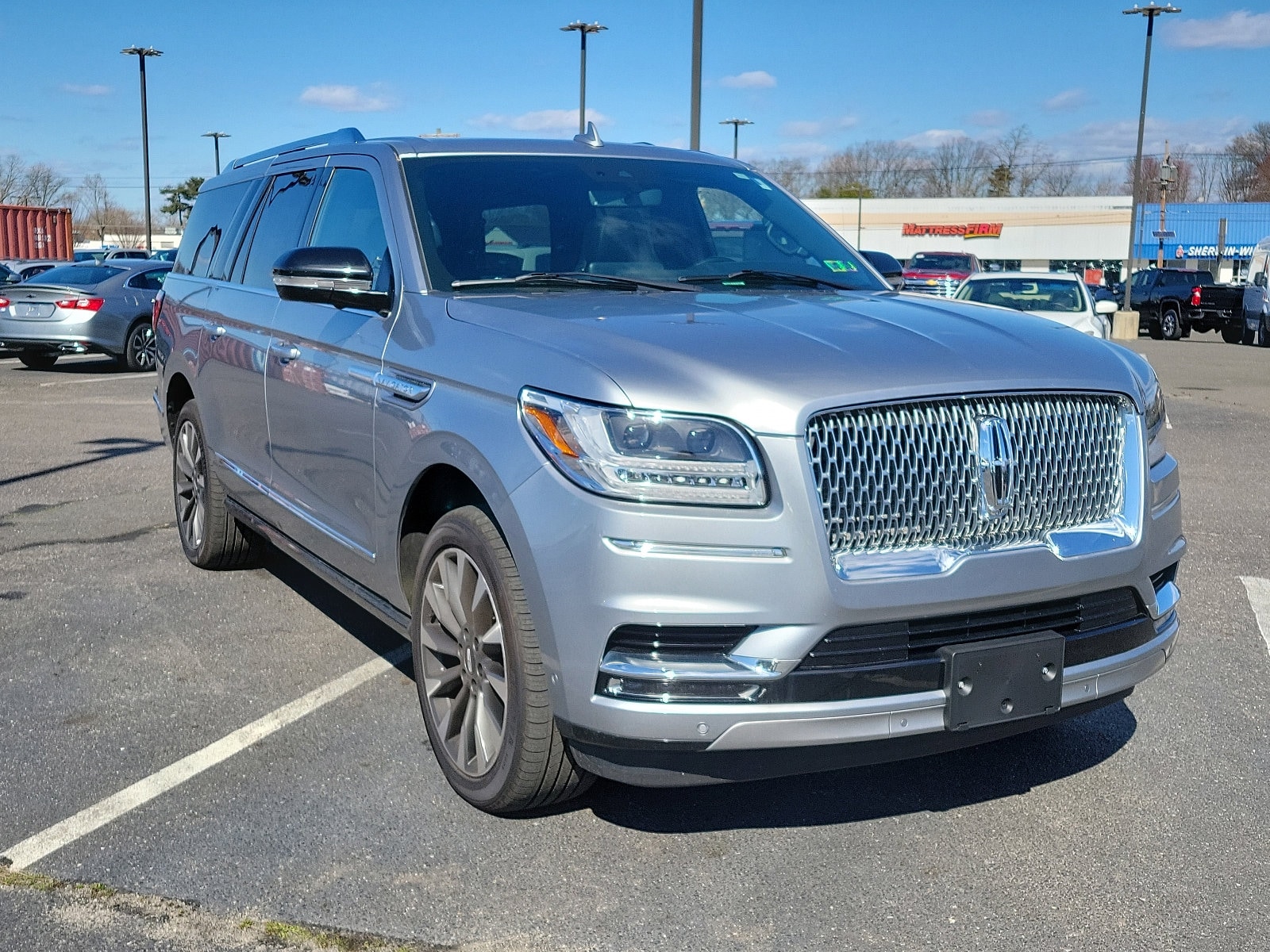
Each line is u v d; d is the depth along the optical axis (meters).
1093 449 3.21
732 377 2.91
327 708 4.26
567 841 3.29
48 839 3.28
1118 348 3.63
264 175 5.52
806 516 2.82
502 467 3.07
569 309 3.50
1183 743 4.00
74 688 4.45
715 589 2.81
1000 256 72.56
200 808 3.48
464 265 3.96
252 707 4.27
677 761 2.93
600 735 2.92
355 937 2.82
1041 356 3.22
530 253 4.08
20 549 6.50
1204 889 3.04
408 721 4.14
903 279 4.94
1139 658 3.29
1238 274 70.31
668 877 3.10
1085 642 3.18
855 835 3.34
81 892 3.00
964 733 3.04
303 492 4.48
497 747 3.34
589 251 4.18
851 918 2.91
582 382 2.95
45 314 16.25
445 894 3.01
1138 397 3.31
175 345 5.98
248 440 5.05
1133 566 3.21
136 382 15.42
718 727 2.84
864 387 2.92
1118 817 3.44
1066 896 3.01
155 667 4.67
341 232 4.48
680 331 3.19
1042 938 2.82
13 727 4.07
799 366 2.97
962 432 3.01
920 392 2.96
